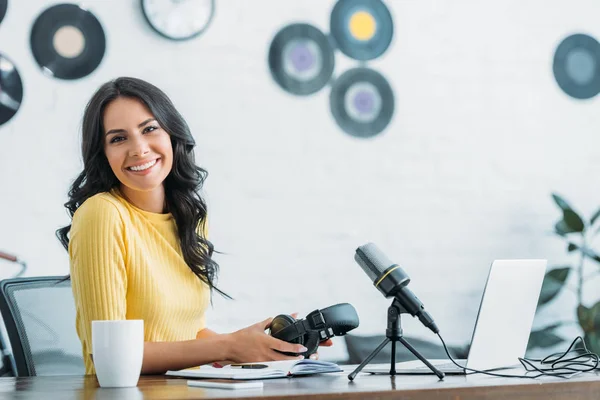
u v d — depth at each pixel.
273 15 3.38
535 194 3.62
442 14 3.57
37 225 3.09
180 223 1.95
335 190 3.42
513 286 1.51
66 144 3.13
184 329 1.91
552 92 3.67
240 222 3.30
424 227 3.50
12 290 1.99
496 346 1.52
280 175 3.36
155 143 1.84
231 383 1.25
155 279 1.81
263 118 3.35
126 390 1.25
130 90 1.83
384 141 3.48
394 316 1.43
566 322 3.55
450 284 3.50
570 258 3.62
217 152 3.29
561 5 3.69
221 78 3.31
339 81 3.44
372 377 1.42
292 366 1.46
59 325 2.04
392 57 3.51
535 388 1.22
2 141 3.08
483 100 3.60
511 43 3.64
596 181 3.69
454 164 3.55
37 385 1.41
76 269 1.73
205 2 3.30
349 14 3.46
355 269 3.41
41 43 3.12
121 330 1.33
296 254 3.36
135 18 3.22
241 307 3.28
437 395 1.16
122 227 1.77
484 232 3.56
